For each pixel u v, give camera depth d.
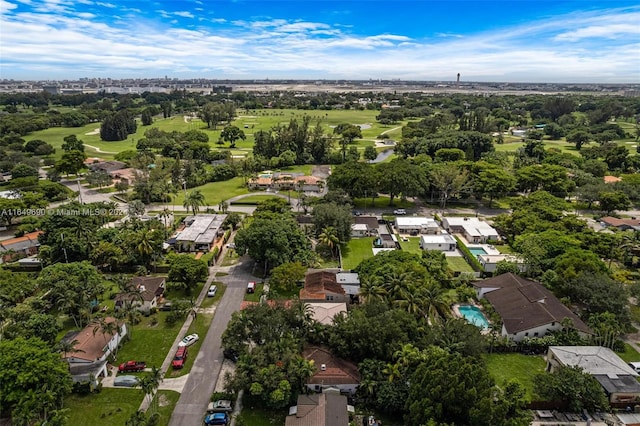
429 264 94.94
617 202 139.50
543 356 71.19
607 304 77.25
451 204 158.62
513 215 123.00
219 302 86.88
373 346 62.78
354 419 56.72
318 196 164.00
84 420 56.28
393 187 146.50
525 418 51.47
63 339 69.00
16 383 53.03
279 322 66.19
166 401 59.88
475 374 52.88
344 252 113.75
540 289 84.44
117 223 131.00
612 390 58.97
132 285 78.44
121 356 69.56
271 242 96.44
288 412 58.09
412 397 53.03
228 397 59.66
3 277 83.88
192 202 137.25
